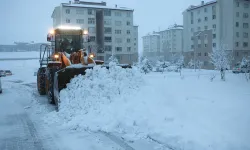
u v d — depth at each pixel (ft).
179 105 22.93
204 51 179.11
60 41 37.55
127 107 21.98
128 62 187.32
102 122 20.99
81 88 25.89
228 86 45.01
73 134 19.58
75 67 28.22
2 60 244.63
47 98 37.91
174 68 126.52
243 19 166.30
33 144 17.84
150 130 18.74
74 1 184.44
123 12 184.75
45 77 40.75
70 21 171.12
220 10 167.32
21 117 25.98
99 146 16.78
